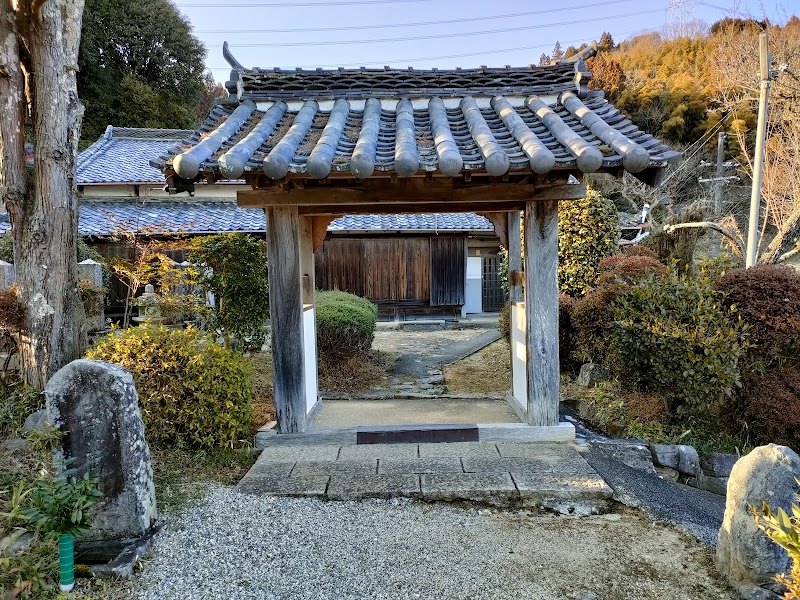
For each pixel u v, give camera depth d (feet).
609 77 71.15
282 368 13.35
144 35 66.64
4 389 15.98
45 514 7.27
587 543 9.36
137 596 7.61
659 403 16.33
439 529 9.74
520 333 15.75
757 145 29.14
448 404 17.40
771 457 8.30
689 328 15.03
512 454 12.74
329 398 18.57
